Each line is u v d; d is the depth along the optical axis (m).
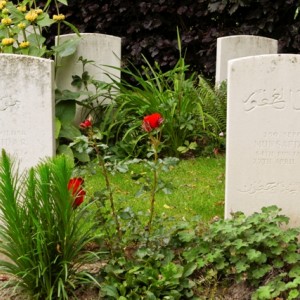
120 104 5.42
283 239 3.51
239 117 3.82
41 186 3.33
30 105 3.71
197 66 6.97
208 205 4.32
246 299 3.45
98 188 4.57
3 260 3.70
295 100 3.80
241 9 6.81
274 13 6.57
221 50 5.87
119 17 7.01
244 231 3.54
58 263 3.39
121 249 3.53
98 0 7.01
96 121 5.45
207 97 5.43
